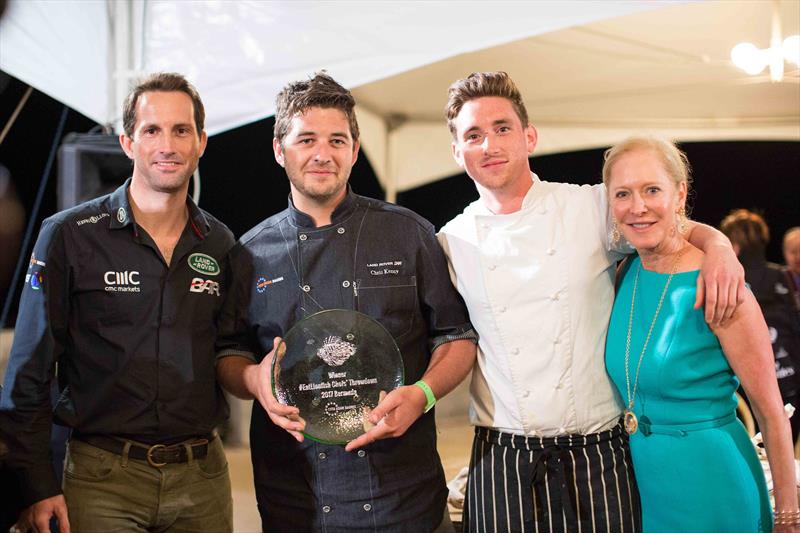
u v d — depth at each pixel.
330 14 2.87
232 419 4.15
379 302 2.08
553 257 2.05
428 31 2.85
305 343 1.99
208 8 2.91
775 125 5.05
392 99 4.95
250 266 2.15
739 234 3.87
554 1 2.78
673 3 2.73
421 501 2.08
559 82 4.58
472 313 2.14
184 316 2.15
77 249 2.10
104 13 2.92
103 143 3.08
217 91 2.94
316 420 1.97
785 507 1.85
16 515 2.08
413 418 1.95
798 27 3.84
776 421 1.85
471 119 2.04
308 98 2.02
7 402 2.05
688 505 1.91
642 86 4.59
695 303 1.88
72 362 2.13
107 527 2.08
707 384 1.92
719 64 4.19
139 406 2.10
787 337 3.73
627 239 1.95
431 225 2.18
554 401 2.02
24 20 2.94
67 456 2.17
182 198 2.19
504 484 2.06
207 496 2.18
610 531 2.00
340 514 2.04
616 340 2.03
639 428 1.99
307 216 2.09
